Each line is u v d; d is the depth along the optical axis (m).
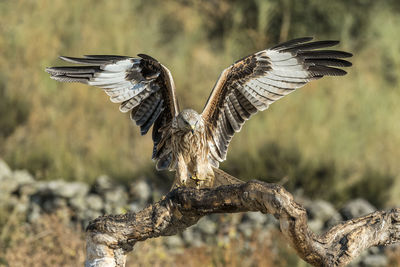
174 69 20.12
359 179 15.10
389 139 16.70
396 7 24.55
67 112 17.78
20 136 16.73
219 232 12.69
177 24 23.95
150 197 14.16
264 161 15.33
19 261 10.68
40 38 19.84
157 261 11.12
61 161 15.59
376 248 13.02
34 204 13.63
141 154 16.50
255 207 5.28
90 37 20.94
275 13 22.98
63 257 10.93
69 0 21.45
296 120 16.44
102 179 14.66
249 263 11.86
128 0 23.34
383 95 19.03
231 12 23.47
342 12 23.59
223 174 7.86
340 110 17.31
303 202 14.30
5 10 20.58
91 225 6.00
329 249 5.46
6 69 18.62
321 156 15.30
